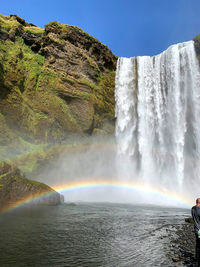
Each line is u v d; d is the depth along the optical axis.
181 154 34.69
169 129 36.03
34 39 34.31
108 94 37.84
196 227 5.06
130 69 40.62
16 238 6.45
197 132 34.12
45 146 27.06
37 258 4.86
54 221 9.59
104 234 7.55
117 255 5.35
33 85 29.61
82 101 33.06
